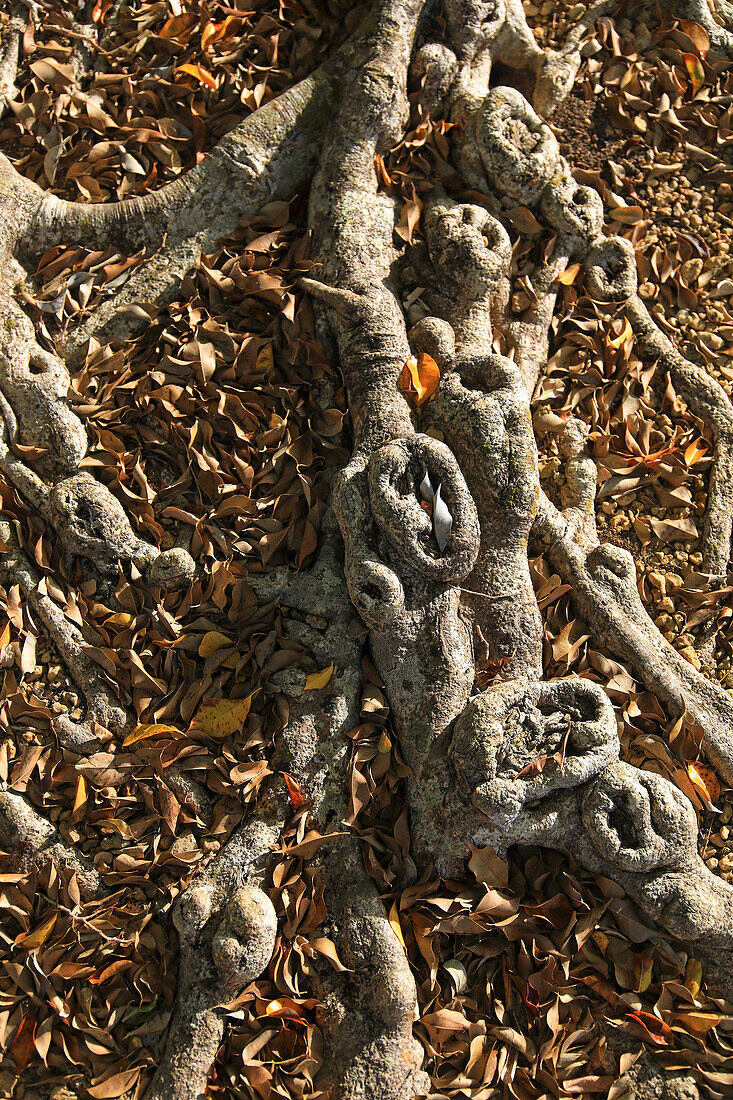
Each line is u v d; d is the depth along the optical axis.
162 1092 2.59
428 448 3.00
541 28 4.22
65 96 3.75
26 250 3.49
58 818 2.92
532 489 3.12
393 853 2.90
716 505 3.50
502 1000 2.84
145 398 3.30
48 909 2.81
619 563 3.26
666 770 3.09
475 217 3.50
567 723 2.90
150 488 3.24
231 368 3.34
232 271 3.46
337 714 2.97
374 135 3.58
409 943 2.85
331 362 3.40
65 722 2.96
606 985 2.84
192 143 3.78
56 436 3.22
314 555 3.19
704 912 2.83
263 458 3.26
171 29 3.87
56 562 3.16
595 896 2.92
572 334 3.64
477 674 3.06
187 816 2.90
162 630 3.07
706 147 4.16
